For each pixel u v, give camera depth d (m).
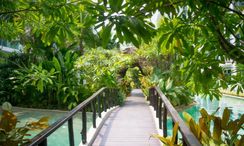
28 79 11.77
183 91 11.88
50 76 11.41
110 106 10.39
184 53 2.56
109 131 6.55
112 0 1.50
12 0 2.22
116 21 1.50
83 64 12.63
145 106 11.73
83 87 12.40
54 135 7.61
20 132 3.24
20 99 13.03
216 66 2.59
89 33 2.23
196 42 2.58
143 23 1.66
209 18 2.12
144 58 15.84
